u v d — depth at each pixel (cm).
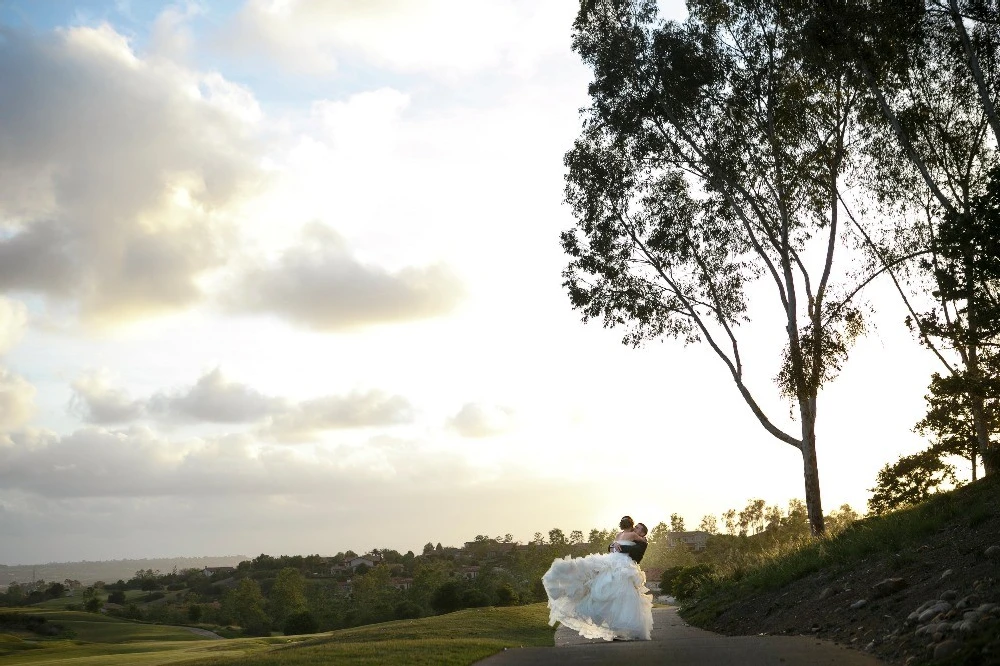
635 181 3059
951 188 2744
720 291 2959
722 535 8406
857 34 2459
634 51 2945
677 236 2972
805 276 2828
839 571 1585
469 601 10462
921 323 2148
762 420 2861
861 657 884
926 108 2675
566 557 1508
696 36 2872
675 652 990
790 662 862
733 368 2934
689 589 2975
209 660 1354
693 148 2991
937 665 742
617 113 2988
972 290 1853
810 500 2709
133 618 16162
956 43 2431
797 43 2625
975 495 1642
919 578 1212
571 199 3119
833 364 2686
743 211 2958
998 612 821
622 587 1463
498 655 1101
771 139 2823
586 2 3020
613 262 3055
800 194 2881
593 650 1082
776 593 1766
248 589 15312
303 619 12338
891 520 1828
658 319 2992
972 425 3089
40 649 7581
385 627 2027
